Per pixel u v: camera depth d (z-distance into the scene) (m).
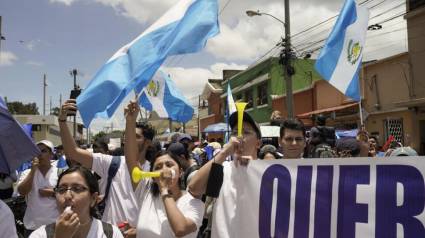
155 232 3.16
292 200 3.16
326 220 3.03
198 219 3.09
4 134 2.74
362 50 6.43
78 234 2.71
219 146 11.84
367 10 6.50
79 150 4.21
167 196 3.04
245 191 3.30
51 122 44.47
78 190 2.69
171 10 4.05
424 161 2.73
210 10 3.74
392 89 17.25
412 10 16.34
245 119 3.31
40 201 5.69
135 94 3.81
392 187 2.82
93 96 4.05
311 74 29.50
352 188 2.96
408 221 2.74
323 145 5.73
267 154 4.91
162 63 3.72
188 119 6.57
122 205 4.16
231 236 3.27
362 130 6.38
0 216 2.67
